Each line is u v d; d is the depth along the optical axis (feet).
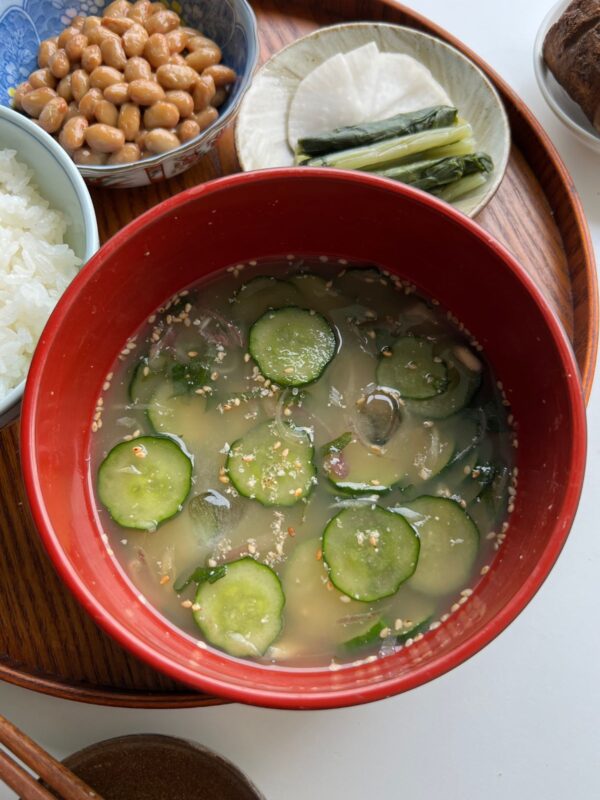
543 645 0.82
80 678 0.73
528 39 1.03
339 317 0.76
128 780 0.75
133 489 0.70
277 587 0.67
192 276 0.75
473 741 0.80
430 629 0.66
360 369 0.75
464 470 0.71
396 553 0.68
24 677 0.72
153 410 0.73
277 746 0.80
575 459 0.60
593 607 0.83
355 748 0.80
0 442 0.78
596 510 0.86
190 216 0.67
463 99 0.92
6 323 0.76
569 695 0.81
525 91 1.01
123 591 0.67
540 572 0.58
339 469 0.71
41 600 0.75
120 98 0.87
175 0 0.97
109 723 0.80
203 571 0.68
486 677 0.82
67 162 0.76
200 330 0.76
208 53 0.92
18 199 0.78
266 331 0.75
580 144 0.98
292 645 0.66
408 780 0.80
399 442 0.73
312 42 0.93
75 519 0.66
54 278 0.78
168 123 0.88
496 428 0.72
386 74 0.92
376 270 0.77
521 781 0.80
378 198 0.67
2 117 0.77
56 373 0.64
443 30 0.95
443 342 0.75
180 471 0.71
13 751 0.69
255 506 0.70
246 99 0.91
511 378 0.72
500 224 0.89
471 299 0.72
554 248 0.87
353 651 0.65
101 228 0.89
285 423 0.73
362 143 0.89
